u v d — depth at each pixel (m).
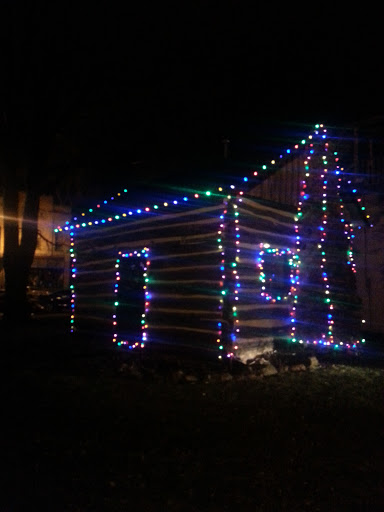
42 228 31.19
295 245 12.32
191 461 5.86
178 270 11.57
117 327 12.97
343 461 5.96
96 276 13.90
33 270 31.36
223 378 9.77
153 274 12.08
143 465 5.71
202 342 10.94
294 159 12.41
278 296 11.88
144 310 12.12
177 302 11.51
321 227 12.70
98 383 9.34
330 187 12.97
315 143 12.80
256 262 11.24
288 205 12.23
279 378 10.01
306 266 12.41
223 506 4.84
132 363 10.84
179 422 7.21
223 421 7.29
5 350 12.51
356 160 15.94
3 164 17.36
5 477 5.36
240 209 10.85
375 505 4.92
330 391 9.11
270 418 7.48
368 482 5.43
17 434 6.61
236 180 10.95
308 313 12.27
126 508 4.77
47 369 10.45
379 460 6.02
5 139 17.03
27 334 15.15
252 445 6.39
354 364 11.61
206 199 11.09
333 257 12.75
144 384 9.31
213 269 10.84
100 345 13.08
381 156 15.68
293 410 7.91
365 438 6.73
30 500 4.88
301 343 12.07
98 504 4.83
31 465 5.65
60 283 31.30
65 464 5.70
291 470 5.68
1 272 30.08
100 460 5.82
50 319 19.22
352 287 12.84
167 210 11.95
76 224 14.72
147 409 7.77
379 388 9.38
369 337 15.28
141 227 12.58
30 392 8.69
